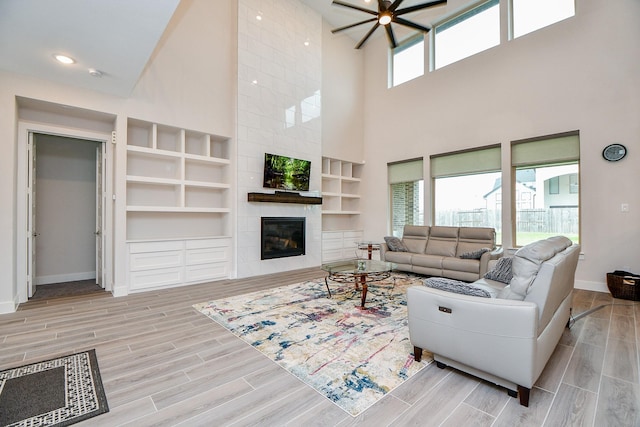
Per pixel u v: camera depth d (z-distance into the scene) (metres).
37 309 3.40
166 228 4.79
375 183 7.30
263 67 5.44
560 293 2.12
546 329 1.91
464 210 5.86
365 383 1.92
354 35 7.21
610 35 4.18
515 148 5.14
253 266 5.23
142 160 4.57
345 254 7.07
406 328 2.82
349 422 1.57
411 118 6.59
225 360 2.22
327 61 6.82
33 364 2.16
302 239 6.00
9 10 2.27
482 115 5.48
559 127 4.60
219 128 5.00
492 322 1.76
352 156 7.35
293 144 5.89
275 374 2.03
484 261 4.34
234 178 5.05
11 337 2.63
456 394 1.81
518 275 1.91
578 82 4.44
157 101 4.36
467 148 5.67
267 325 2.90
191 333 2.72
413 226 5.82
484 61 5.47
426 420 1.58
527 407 1.68
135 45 2.80
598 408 1.67
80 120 4.07
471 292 1.97
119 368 2.11
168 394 1.81
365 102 7.59
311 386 1.89
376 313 3.24
